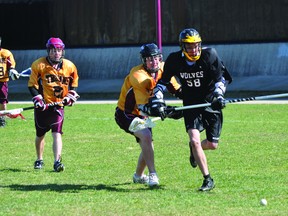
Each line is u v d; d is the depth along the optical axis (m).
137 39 78.75
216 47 74.44
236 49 73.50
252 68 72.12
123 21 79.19
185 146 30.22
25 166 25.45
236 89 65.88
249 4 73.38
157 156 27.25
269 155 27.02
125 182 21.72
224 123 39.12
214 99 19.66
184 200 18.45
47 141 33.16
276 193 19.33
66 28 82.06
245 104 52.03
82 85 75.25
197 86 20.12
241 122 39.53
